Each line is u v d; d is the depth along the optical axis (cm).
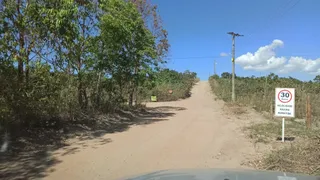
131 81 2106
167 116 1995
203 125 1525
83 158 852
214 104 3125
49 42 1157
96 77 1700
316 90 2830
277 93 1099
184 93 4378
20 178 671
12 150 896
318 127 1366
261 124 1491
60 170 736
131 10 1842
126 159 847
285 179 260
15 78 1052
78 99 1495
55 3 1140
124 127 1460
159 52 2739
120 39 1580
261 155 877
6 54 1037
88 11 1398
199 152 934
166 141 1106
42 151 920
